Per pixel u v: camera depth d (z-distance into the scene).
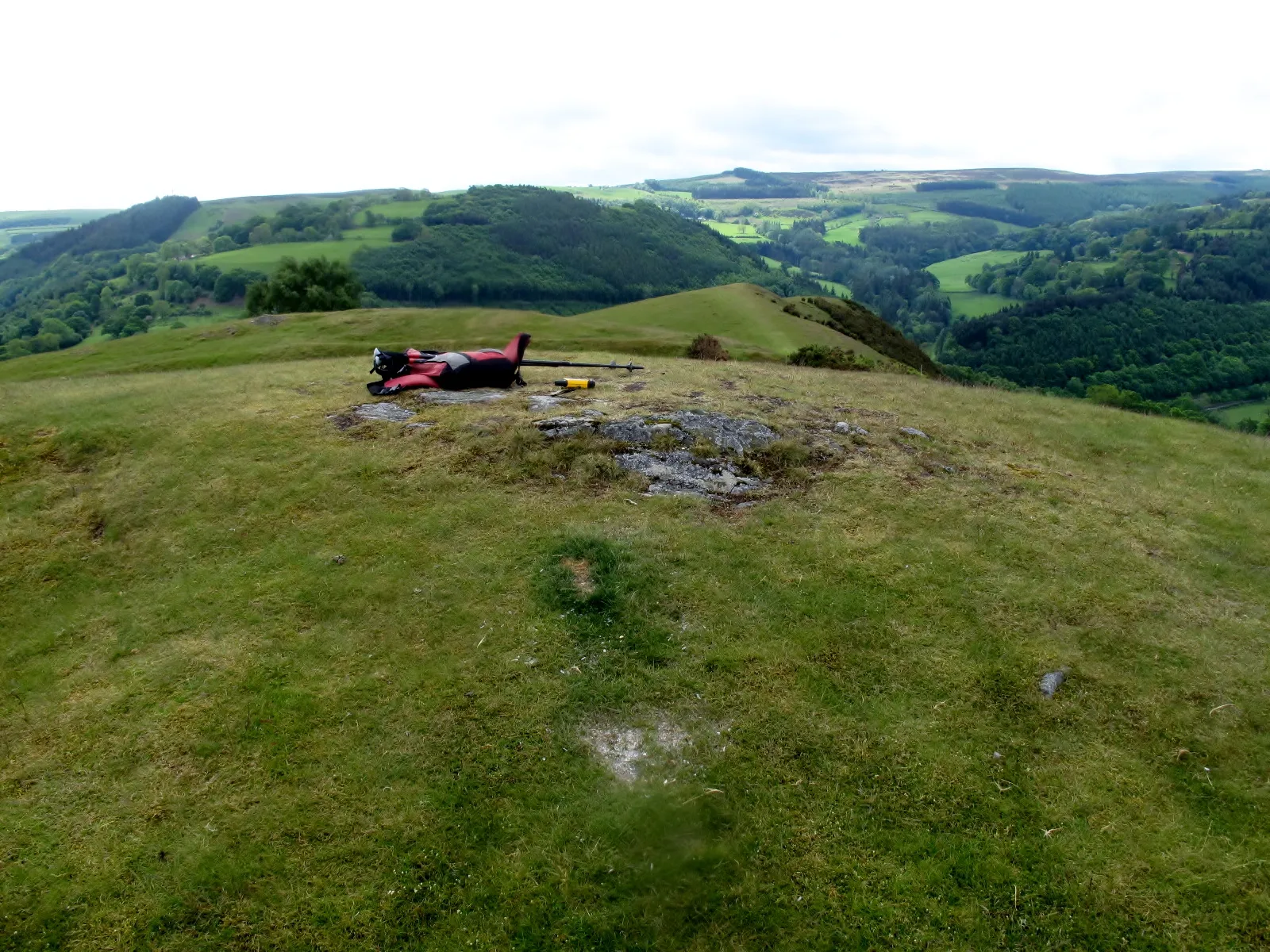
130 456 12.04
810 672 7.45
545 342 39.00
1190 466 13.40
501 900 5.40
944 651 7.78
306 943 5.16
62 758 6.70
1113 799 6.16
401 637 7.96
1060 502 11.30
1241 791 6.24
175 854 5.75
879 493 11.02
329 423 12.95
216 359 35.72
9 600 9.15
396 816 6.01
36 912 5.36
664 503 10.41
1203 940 5.14
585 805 6.06
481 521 9.95
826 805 6.09
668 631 7.95
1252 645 8.08
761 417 13.40
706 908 5.34
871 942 5.13
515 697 7.11
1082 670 7.54
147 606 8.79
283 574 9.10
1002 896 5.41
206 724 6.95
